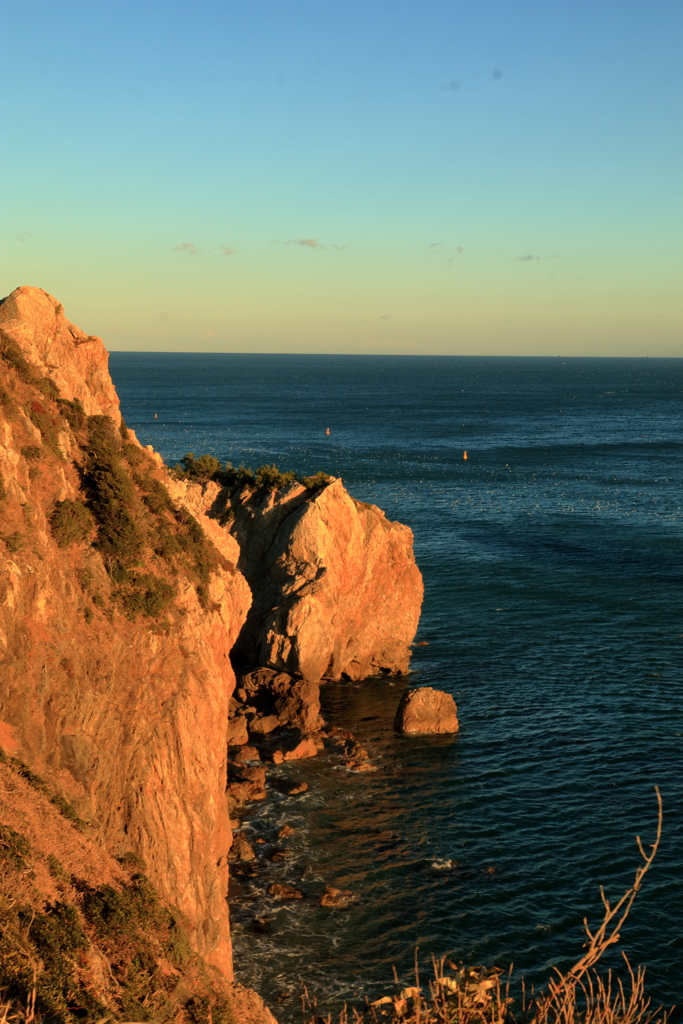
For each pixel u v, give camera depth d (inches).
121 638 1334.9
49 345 1833.2
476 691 2536.9
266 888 1582.2
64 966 805.9
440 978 430.0
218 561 1702.8
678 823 1806.1
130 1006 824.3
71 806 1161.4
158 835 1223.5
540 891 1576.0
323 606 2482.8
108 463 1662.2
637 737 2210.9
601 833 1769.2
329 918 1498.5
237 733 2182.6
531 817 1835.6
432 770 2053.4
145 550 1518.2
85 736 1224.8
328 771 2043.6
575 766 2063.2
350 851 1707.7
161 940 1042.7
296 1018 1261.1
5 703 1177.4
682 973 1357.0
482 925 1481.3
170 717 1310.3
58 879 991.0
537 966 1374.3
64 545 1405.0
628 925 1476.4
